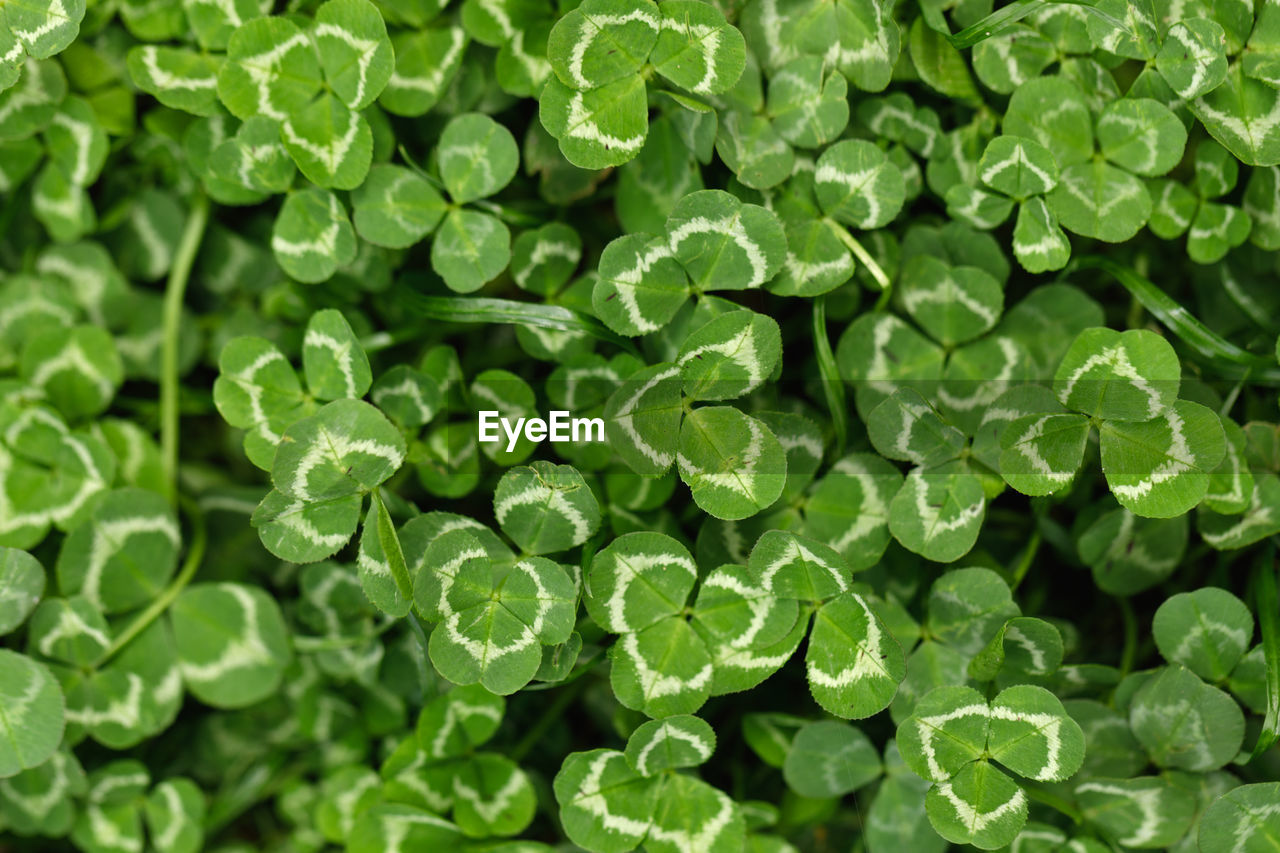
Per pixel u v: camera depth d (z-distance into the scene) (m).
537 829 0.46
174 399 0.46
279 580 0.46
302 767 0.46
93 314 0.46
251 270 0.46
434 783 0.44
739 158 0.42
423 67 0.43
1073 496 0.44
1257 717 0.43
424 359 0.44
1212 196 0.43
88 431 0.46
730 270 0.41
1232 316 0.44
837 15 0.42
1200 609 0.42
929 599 0.43
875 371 0.43
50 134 0.45
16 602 0.43
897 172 0.42
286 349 0.46
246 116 0.42
